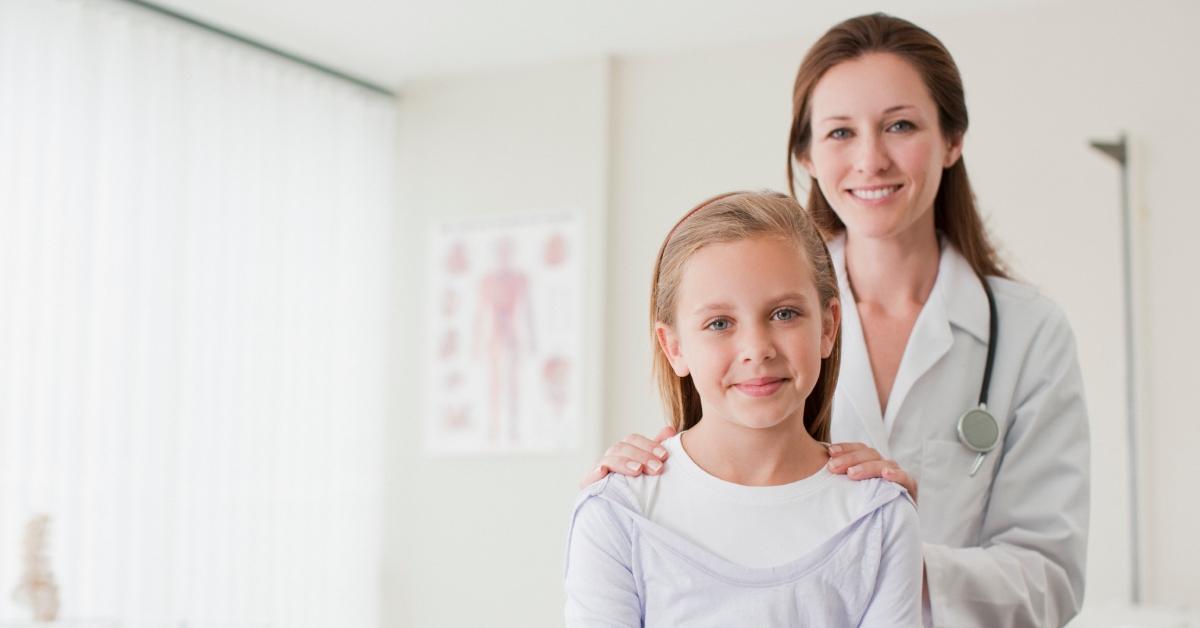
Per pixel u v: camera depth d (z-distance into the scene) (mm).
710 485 1086
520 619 3830
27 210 2957
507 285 3963
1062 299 3188
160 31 3338
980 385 1519
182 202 3365
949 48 3385
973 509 1483
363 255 4059
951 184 1585
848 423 1513
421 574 4008
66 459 3010
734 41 3697
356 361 3998
